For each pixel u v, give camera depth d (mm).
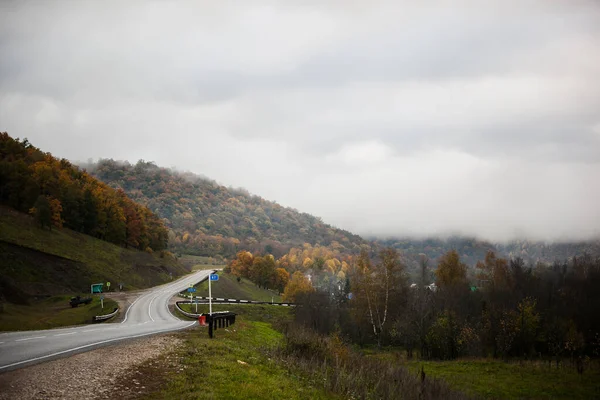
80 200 119812
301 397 18109
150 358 18656
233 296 124500
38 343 21078
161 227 168500
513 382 38125
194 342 24531
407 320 59406
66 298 76312
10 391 12492
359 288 68938
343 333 68562
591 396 33781
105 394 13258
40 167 119750
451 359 51812
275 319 79438
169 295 87688
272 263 163500
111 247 117688
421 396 28172
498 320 55719
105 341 22594
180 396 14078
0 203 105500
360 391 23688
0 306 58750
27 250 85875
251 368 20828
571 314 60500
